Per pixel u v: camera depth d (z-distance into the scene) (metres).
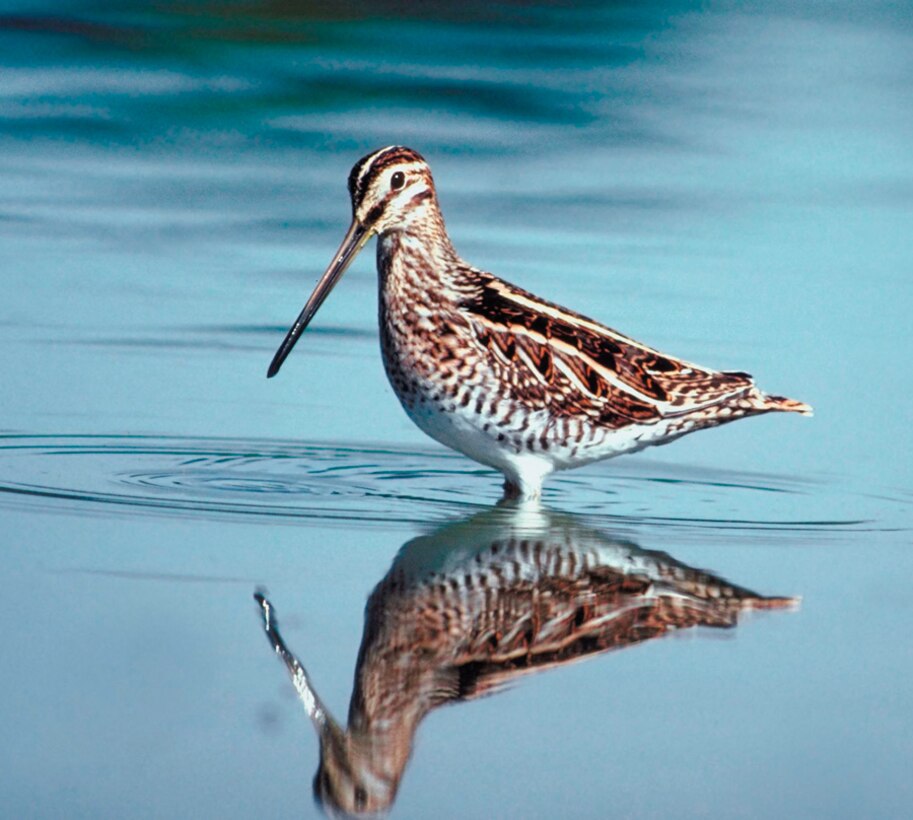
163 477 12.84
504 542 11.68
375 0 29.86
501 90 26.44
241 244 19.89
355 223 13.02
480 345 12.70
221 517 11.88
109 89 25.47
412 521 12.11
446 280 12.98
